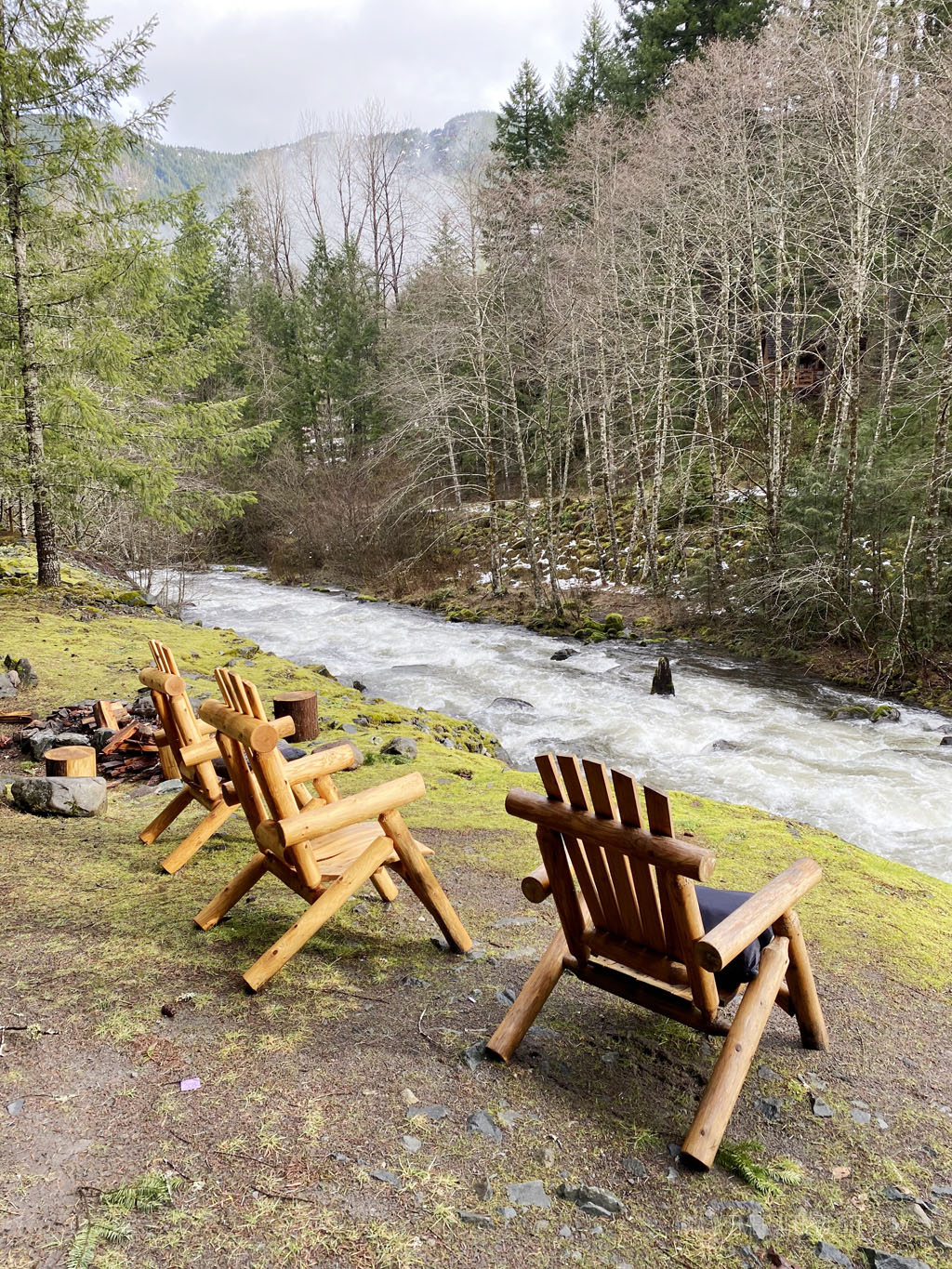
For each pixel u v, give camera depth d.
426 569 21.27
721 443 15.20
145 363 13.70
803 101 13.26
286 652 13.95
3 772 5.60
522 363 18.00
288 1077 2.41
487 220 17.25
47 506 12.71
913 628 10.82
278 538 26.48
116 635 10.94
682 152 14.88
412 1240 1.83
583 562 18.95
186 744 4.06
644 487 19.06
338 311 29.77
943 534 10.25
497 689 11.37
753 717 9.82
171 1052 2.51
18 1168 1.99
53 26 11.17
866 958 3.58
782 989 2.74
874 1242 1.94
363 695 10.00
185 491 14.67
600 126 18.03
